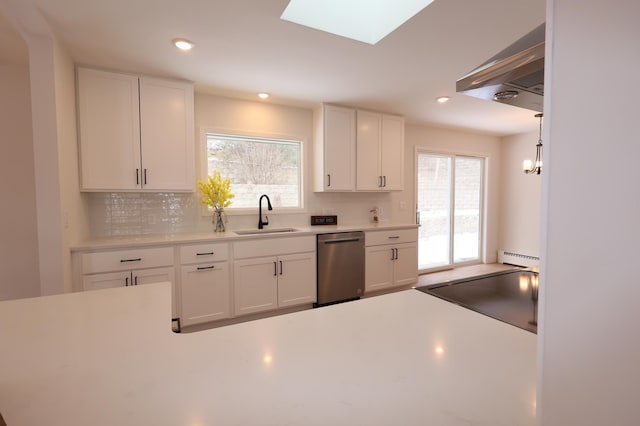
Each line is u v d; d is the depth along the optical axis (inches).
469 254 207.9
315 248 123.1
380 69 99.1
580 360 16.6
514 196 205.5
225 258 106.0
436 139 185.8
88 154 93.6
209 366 27.2
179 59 91.4
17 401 22.4
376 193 166.1
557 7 17.1
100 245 88.0
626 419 15.0
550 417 18.1
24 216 98.2
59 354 29.0
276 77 105.3
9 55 89.7
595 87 15.6
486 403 22.3
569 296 17.0
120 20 71.1
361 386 24.3
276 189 139.9
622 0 14.5
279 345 31.2
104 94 95.2
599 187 15.5
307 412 21.3
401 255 145.7
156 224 115.0
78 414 21.1
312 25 74.8
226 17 70.2
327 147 134.6
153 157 102.4
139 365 27.3
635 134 14.2
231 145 130.2
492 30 76.1
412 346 31.1
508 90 43.4
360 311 41.0
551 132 17.6
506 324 37.0
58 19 70.4
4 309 40.1
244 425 20.1
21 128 97.2
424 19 71.3
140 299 43.9
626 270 14.7
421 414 21.2
